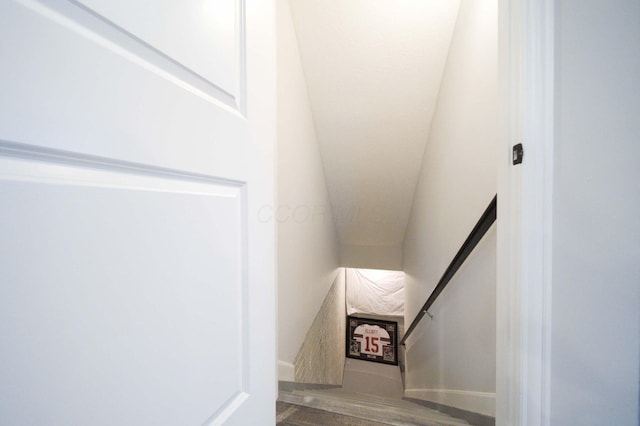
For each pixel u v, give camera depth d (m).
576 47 0.56
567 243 0.58
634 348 0.56
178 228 0.42
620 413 0.56
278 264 1.41
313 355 2.23
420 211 2.37
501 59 0.66
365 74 1.75
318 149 2.27
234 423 0.55
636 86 0.53
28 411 0.26
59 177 0.28
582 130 0.56
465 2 1.27
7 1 0.24
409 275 2.96
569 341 0.58
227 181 0.54
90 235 0.30
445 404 1.54
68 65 0.28
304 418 1.15
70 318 0.29
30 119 0.25
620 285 0.56
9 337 0.24
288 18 1.49
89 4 0.30
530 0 0.57
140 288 0.36
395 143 2.17
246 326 0.60
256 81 0.63
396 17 1.47
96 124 0.31
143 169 0.36
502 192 0.66
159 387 0.39
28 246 0.26
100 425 0.31
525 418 0.60
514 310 0.62
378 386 3.95
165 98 0.39
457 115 1.37
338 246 3.48
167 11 0.40
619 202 0.55
